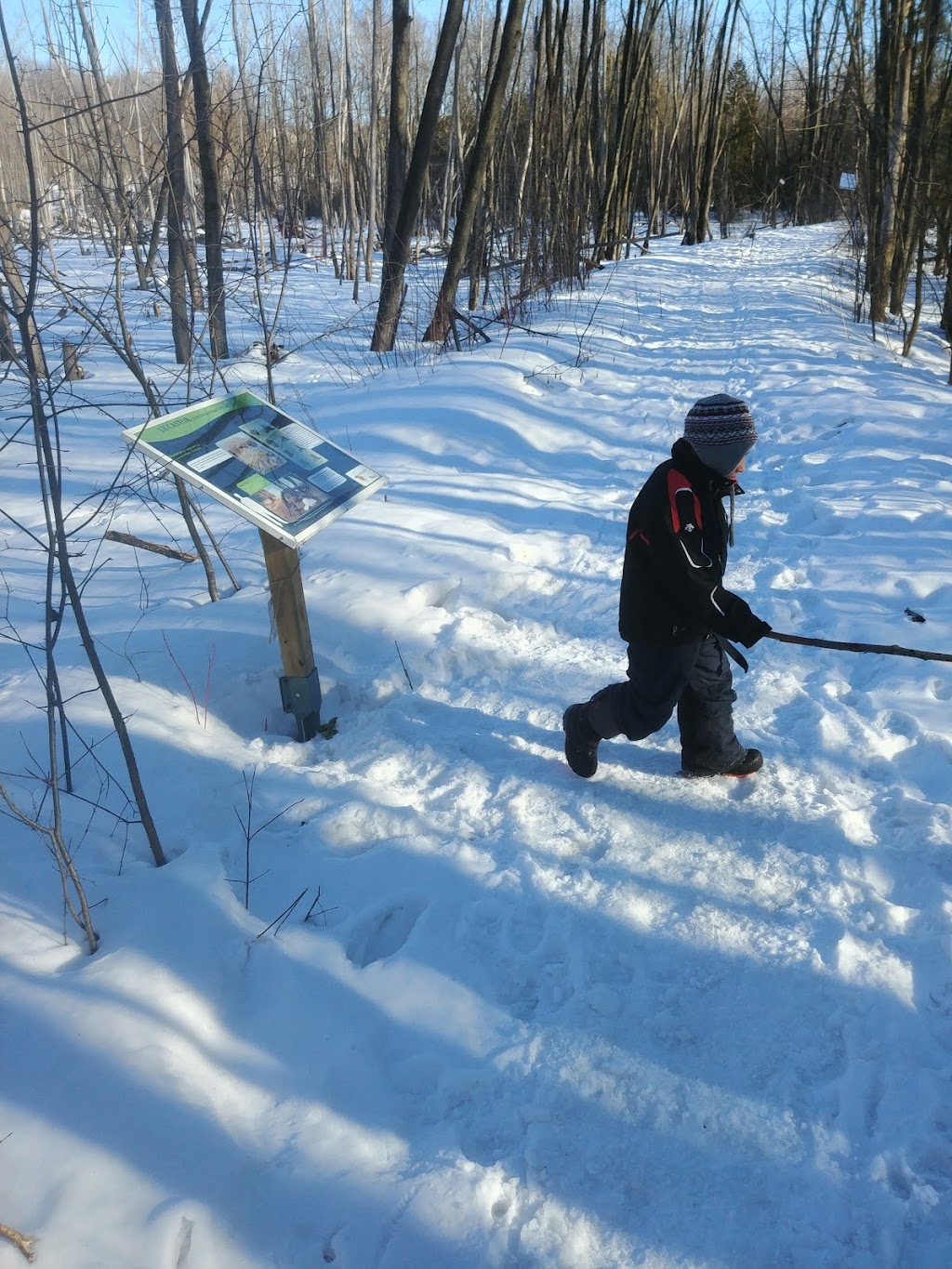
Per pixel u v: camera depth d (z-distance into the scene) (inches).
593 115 912.3
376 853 126.5
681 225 1691.7
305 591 203.9
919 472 282.0
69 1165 81.3
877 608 197.3
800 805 136.9
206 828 130.0
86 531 252.1
